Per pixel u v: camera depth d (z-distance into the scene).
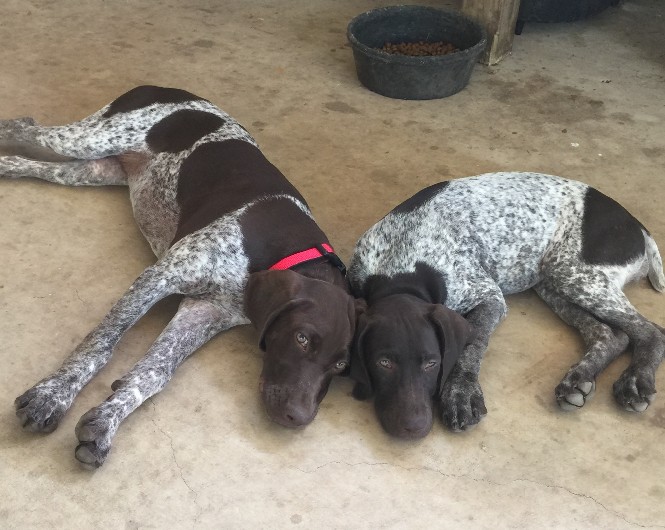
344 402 1.10
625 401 1.12
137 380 1.04
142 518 0.93
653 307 1.32
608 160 1.71
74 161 1.48
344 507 0.97
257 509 0.96
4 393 1.06
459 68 1.86
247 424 1.06
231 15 2.22
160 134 1.41
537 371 1.18
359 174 1.60
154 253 1.33
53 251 1.31
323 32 2.18
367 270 1.24
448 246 1.23
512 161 1.68
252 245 1.16
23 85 1.78
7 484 0.95
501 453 1.05
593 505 1.00
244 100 1.82
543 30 2.28
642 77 2.07
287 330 1.01
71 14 2.13
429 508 0.98
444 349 1.03
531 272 1.30
